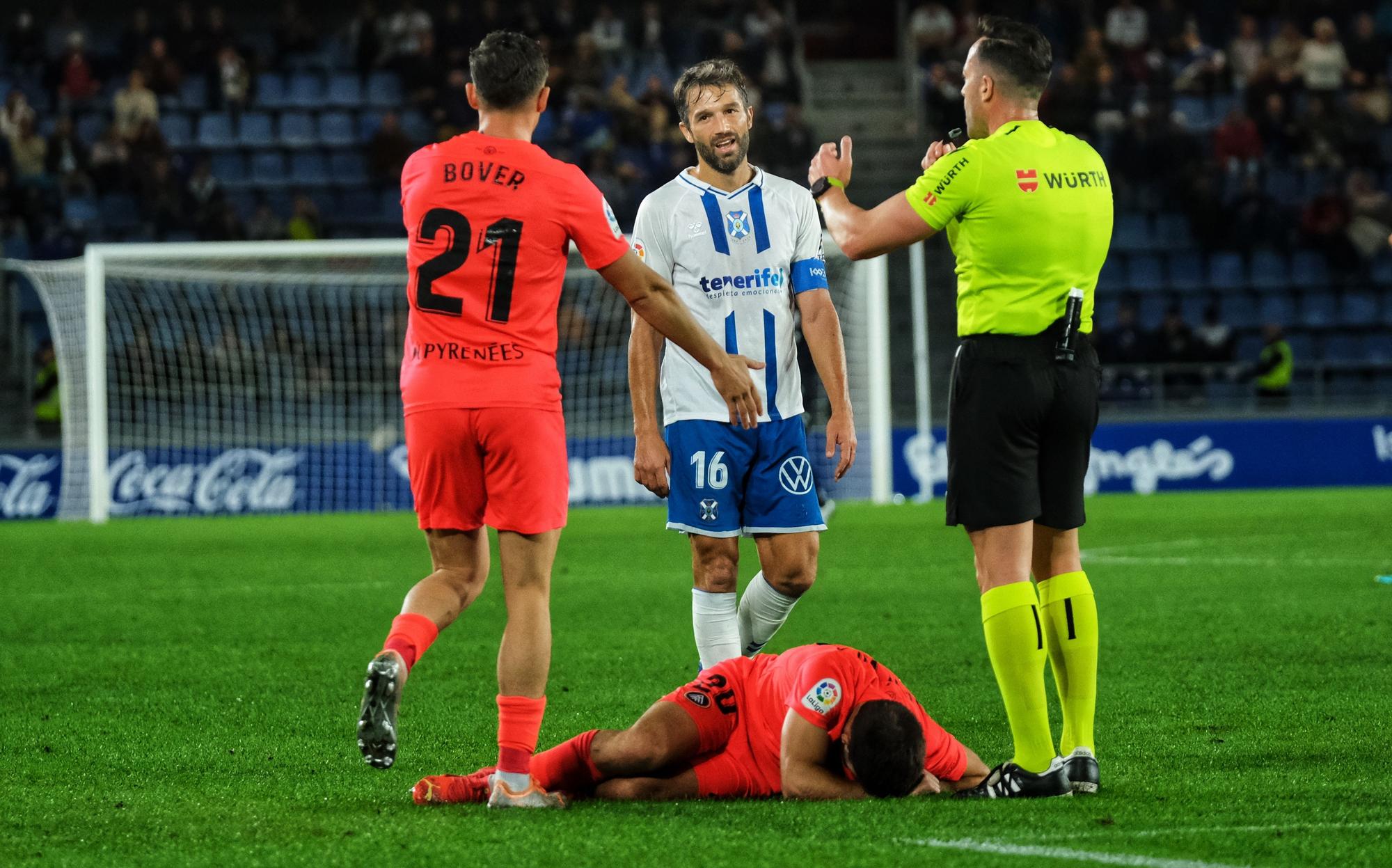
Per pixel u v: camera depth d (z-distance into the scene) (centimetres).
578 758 1423
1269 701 1947
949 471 1456
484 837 1266
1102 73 8088
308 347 6775
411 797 1452
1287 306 7625
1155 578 3419
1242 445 6744
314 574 3822
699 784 1423
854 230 1477
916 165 8388
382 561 4162
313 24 8900
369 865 1189
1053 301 1435
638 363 1770
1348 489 6600
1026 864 1162
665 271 1825
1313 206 7675
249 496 6362
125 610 3108
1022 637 1408
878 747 1352
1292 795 1413
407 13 8462
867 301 6419
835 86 8956
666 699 1436
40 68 8175
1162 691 2041
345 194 7850
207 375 6656
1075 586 1471
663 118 7938
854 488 6650
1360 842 1232
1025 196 1421
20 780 1557
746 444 1795
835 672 1406
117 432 6544
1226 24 8919
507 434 1396
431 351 1413
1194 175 7681
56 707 2027
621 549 4378
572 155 7969
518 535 1409
